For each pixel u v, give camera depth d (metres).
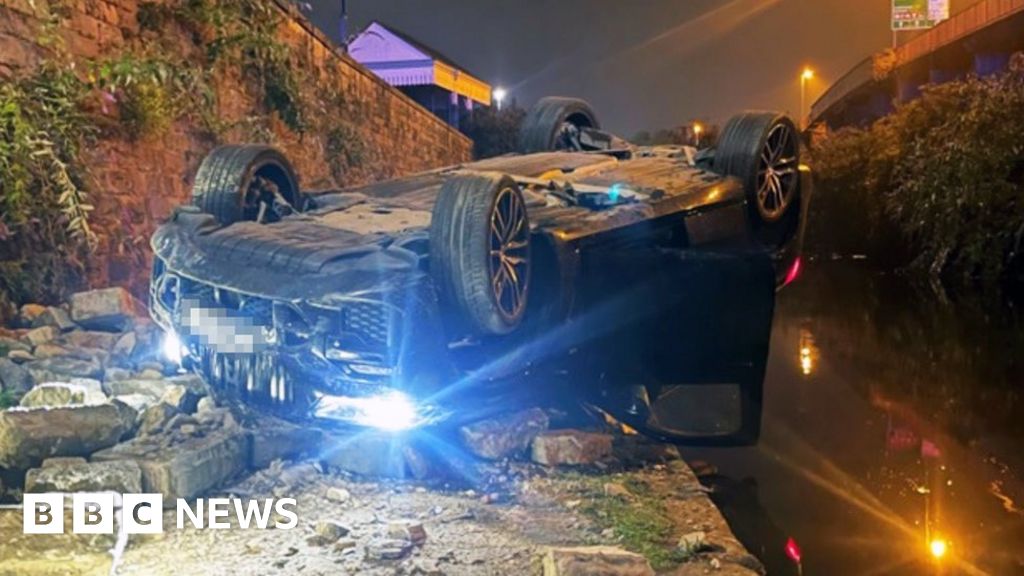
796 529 4.41
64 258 6.57
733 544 4.07
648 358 6.77
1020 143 15.06
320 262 4.63
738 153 6.99
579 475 5.07
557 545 4.02
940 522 4.48
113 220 7.31
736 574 3.74
